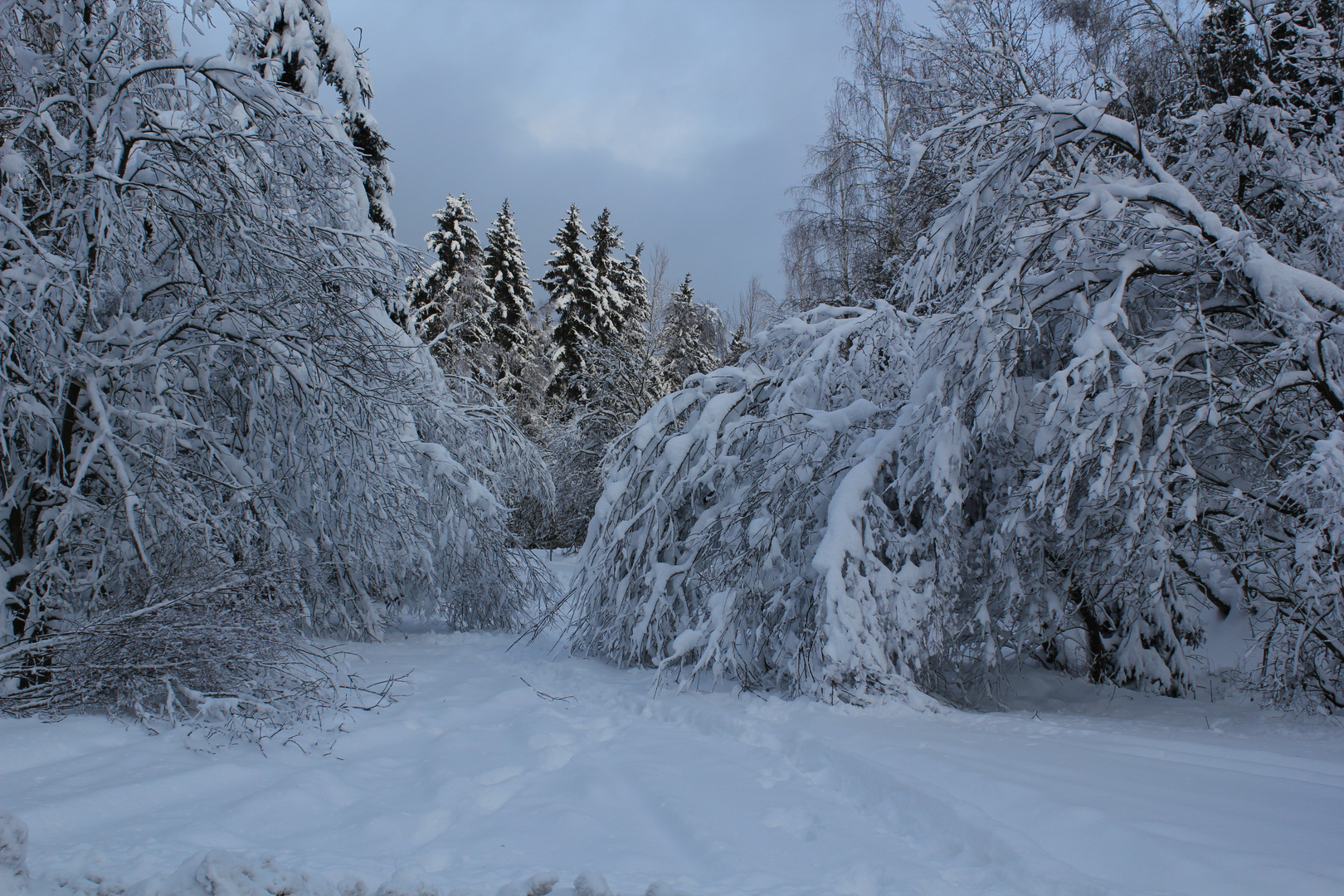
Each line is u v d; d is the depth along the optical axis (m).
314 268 7.39
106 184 6.12
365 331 8.47
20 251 5.66
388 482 9.07
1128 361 6.33
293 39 12.84
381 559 9.27
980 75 13.41
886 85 17.23
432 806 3.92
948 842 3.41
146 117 6.69
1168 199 6.79
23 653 5.36
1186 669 7.31
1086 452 6.13
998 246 7.55
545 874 2.86
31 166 6.25
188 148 6.77
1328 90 7.86
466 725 5.92
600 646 8.99
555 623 11.46
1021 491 6.48
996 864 3.14
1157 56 12.60
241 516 7.29
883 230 17.50
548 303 35.56
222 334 7.13
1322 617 6.06
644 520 8.69
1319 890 2.76
